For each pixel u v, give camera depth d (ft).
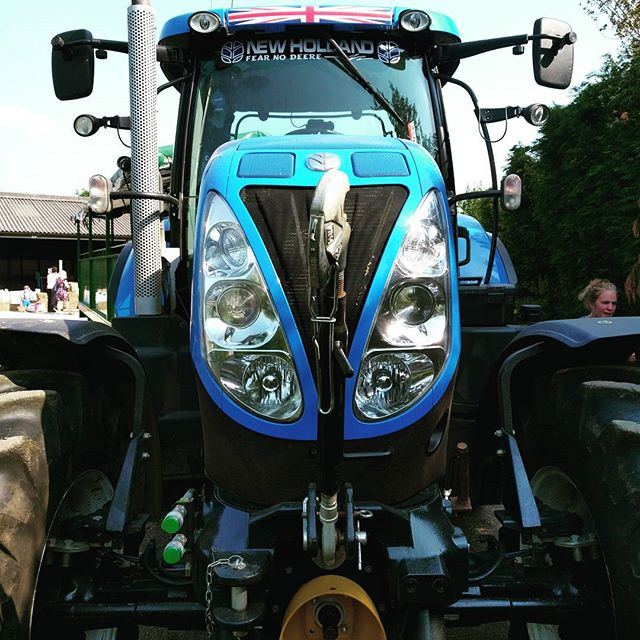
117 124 12.51
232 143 8.71
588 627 8.34
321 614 7.21
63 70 11.35
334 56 11.93
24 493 7.27
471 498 10.62
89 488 9.11
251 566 7.14
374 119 11.96
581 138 31.71
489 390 9.79
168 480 10.34
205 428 8.07
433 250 7.76
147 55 11.35
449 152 12.52
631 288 16.60
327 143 8.34
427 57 12.36
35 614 7.98
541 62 11.85
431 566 7.29
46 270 116.37
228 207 7.69
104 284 29.01
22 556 7.16
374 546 7.79
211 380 7.66
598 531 7.77
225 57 11.84
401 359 7.60
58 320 8.86
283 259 7.55
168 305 12.04
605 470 7.61
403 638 7.60
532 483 9.29
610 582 7.55
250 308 7.53
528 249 38.86
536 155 36.58
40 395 7.96
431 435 7.97
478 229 17.69
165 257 13.20
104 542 8.29
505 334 10.98
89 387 8.84
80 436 8.38
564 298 34.58
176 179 11.80
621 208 28.73
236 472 7.88
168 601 8.28
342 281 6.37
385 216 7.71
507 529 8.98
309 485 7.45
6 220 114.42
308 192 7.72
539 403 9.04
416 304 7.64
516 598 8.29
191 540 8.07
